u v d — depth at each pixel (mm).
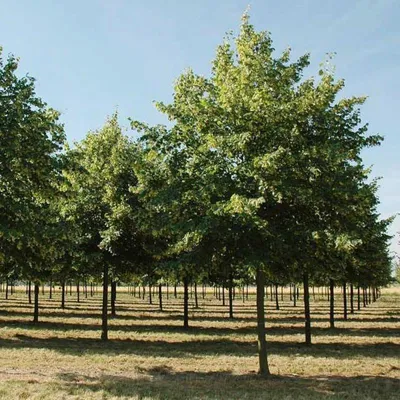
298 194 11234
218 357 16188
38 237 12398
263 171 11055
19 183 12094
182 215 12406
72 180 19031
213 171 11547
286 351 18031
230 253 12273
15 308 38906
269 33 12711
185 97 13094
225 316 35188
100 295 69562
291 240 11719
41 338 21172
